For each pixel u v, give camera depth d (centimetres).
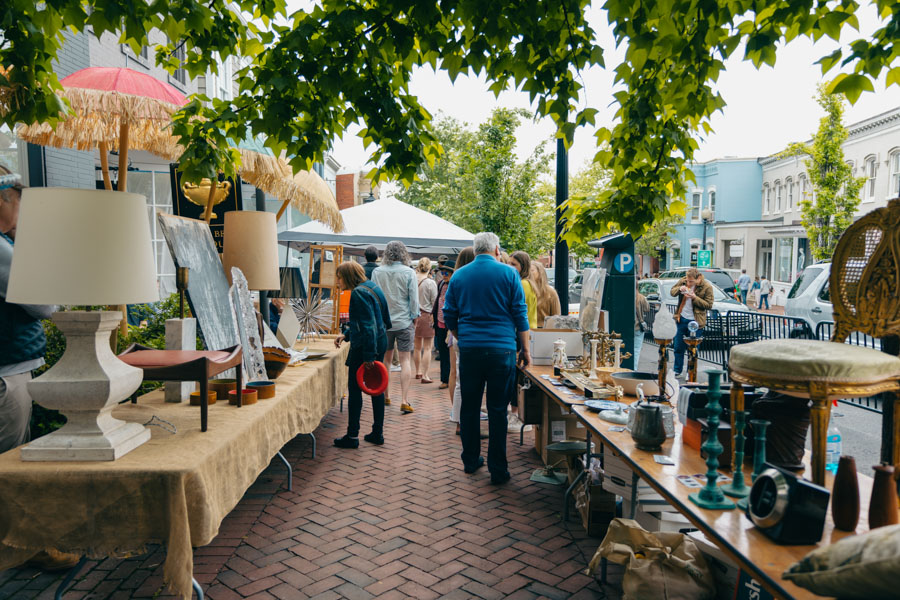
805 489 167
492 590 306
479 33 329
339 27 319
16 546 229
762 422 201
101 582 308
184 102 495
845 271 222
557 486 463
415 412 718
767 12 337
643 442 252
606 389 351
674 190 406
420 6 313
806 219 1962
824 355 191
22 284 226
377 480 473
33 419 398
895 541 112
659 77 367
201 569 324
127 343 456
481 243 482
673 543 276
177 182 573
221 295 421
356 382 555
